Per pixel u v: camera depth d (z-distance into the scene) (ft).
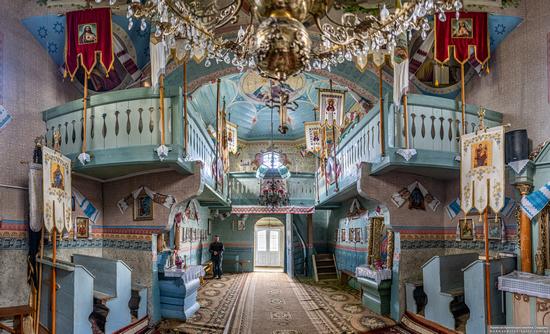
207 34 10.87
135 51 29.01
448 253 27.99
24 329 18.31
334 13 23.73
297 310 30.04
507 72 25.38
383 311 28.04
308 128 48.14
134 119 23.20
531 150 23.38
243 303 32.81
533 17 23.80
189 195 25.34
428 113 24.30
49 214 18.10
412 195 27.43
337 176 37.06
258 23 9.18
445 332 21.56
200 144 29.99
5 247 22.29
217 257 49.75
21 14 24.63
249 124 58.54
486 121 25.22
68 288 18.54
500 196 18.15
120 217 27.55
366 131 28.73
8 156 23.13
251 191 55.36
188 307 27.17
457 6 9.44
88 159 22.80
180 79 31.65
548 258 20.84
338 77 33.27
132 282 25.85
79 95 29.40
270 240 70.49
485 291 19.43
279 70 8.48
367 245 37.11
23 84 24.56
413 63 29.04
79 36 22.59
